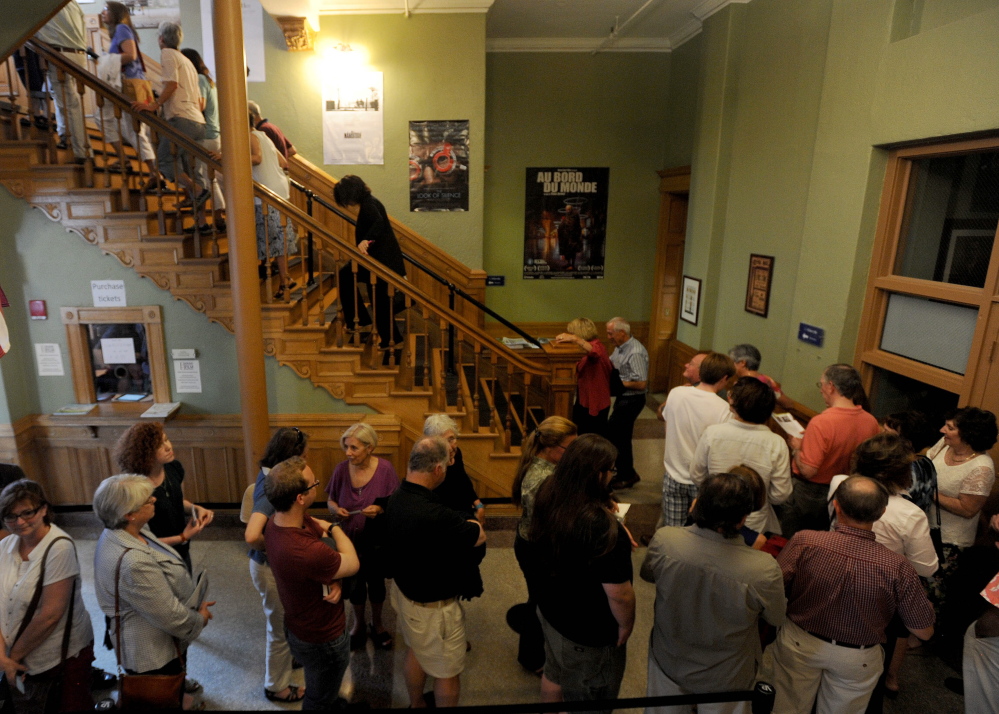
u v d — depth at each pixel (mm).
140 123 4250
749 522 2900
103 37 6160
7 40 1543
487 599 3625
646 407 7480
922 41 3461
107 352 4426
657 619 2113
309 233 4191
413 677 2596
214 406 4398
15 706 2283
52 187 4035
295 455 2574
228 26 3432
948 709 2801
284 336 4254
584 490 1989
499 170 7836
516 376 5793
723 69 5914
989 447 2836
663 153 7902
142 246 4117
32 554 2184
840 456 3129
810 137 4676
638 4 6223
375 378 4352
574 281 8211
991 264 3164
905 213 3928
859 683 2146
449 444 2938
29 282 4176
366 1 5977
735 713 2078
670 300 8156
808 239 4625
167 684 2145
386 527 2455
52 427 4266
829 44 4324
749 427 2926
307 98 6266
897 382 3990
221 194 4656
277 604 2672
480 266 6699
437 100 6320
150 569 2145
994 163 3254
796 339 4805
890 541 2395
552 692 2377
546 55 7566
